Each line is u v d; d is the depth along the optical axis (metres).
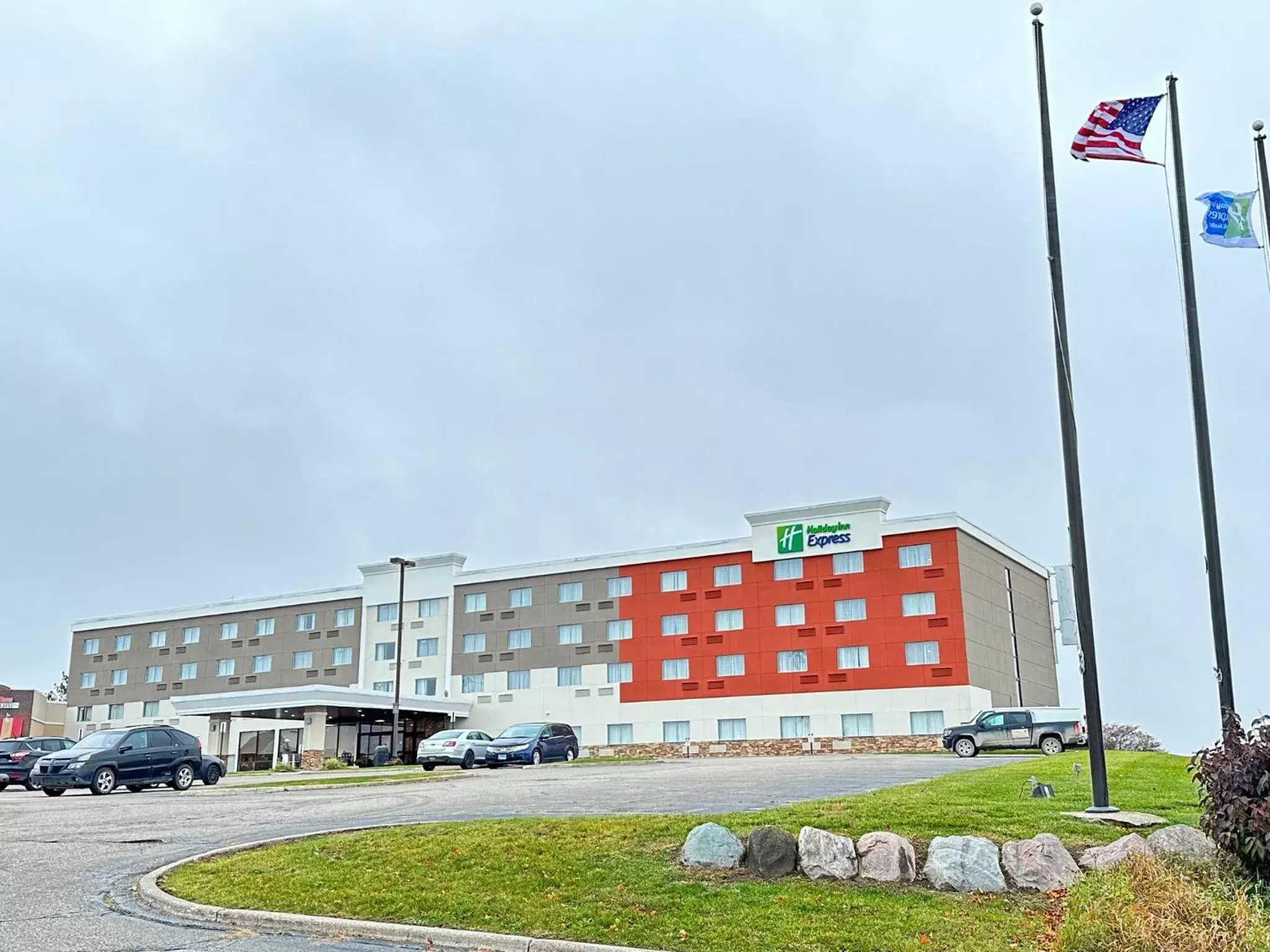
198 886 11.66
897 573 52.84
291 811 19.77
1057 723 40.41
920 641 51.69
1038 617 61.91
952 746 41.81
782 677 54.53
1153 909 8.87
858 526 54.16
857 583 53.66
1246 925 8.61
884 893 10.52
